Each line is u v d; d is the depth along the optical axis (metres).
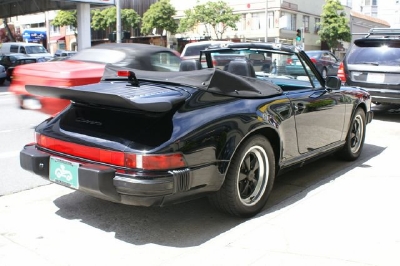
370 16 57.22
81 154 3.52
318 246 3.40
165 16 41.69
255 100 4.05
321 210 4.14
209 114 3.56
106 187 3.27
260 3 40.66
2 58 20.98
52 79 7.25
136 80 4.01
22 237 3.60
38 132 3.91
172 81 3.88
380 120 9.27
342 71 9.39
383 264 3.12
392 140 7.31
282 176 5.29
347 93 5.53
